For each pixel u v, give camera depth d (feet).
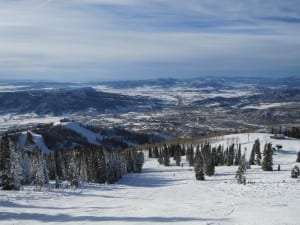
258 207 108.68
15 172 167.73
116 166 344.90
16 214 101.86
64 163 333.01
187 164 533.14
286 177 231.71
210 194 158.92
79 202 131.64
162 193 179.42
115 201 136.87
